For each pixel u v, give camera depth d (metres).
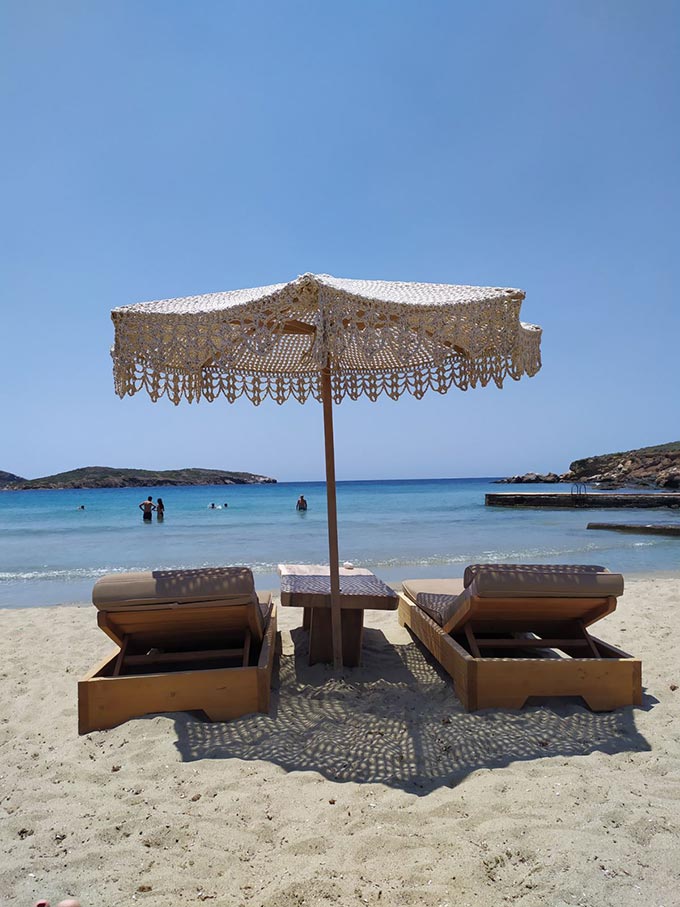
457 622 4.00
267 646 3.99
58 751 3.24
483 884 2.08
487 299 3.36
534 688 3.66
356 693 3.97
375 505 37.03
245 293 4.14
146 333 3.35
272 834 2.43
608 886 2.04
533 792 2.71
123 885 2.11
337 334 3.24
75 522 25.53
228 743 3.24
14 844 2.37
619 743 3.22
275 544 15.73
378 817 2.53
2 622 6.62
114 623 3.63
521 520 23.61
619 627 5.96
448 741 3.24
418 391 3.64
